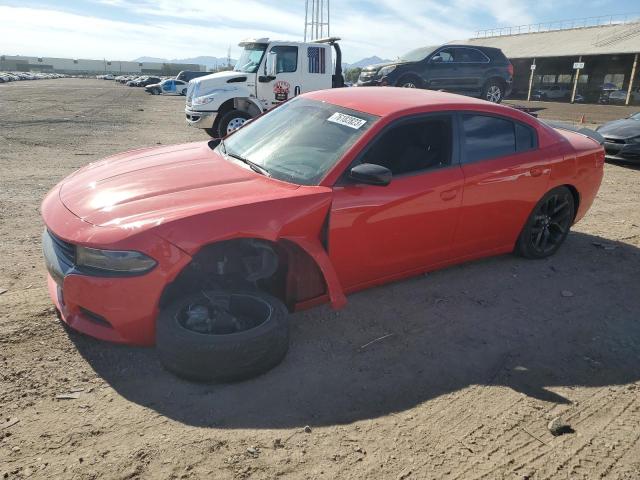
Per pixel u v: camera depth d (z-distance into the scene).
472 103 4.34
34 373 2.98
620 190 8.38
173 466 2.37
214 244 3.20
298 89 12.19
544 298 4.30
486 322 3.87
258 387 2.98
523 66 48.38
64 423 2.62
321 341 3.50
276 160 3.78
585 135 5.61
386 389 3.03
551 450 2.61
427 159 3.96
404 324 3.78
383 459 2.49
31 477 2.26
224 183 3.46
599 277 4.79
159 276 2.88
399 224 3.76
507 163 4.38
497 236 4.59
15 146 10.73
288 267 3.40
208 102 11.78
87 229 2.97
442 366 3.29
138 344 3.08
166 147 4.58
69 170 8.44
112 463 2.37
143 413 2.72
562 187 4.93
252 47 12.18
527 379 3.20
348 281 3.73
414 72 15.08
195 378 2.92
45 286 4.04
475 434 2.70
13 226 5.40
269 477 2.34
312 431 2.65
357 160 3.58
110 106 24.77
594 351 3.55
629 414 2.92
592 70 45.03
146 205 3.13
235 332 3.04
